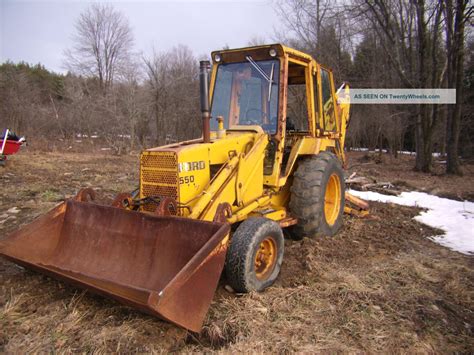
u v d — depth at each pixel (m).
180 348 3.08
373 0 13.80
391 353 3.08
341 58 17.56
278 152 4.82
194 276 3.00
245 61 5.12
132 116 21.12
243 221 4.10
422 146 14.30
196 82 23.05
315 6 15.95
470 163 17.58
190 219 3.48
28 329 3.20
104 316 3.41
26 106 24.84
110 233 3.89
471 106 18.42
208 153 4.27
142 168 4.25
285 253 5.05
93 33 37.81
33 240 4.02
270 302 3.73
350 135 20.58
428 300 3.96
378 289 4.12
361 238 5.92
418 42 14.22
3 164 12.67
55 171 12.57
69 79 29.75
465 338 3.35
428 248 5.70
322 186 5.24
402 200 9.07
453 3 12.82
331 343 3.14
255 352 2.98
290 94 7.14
